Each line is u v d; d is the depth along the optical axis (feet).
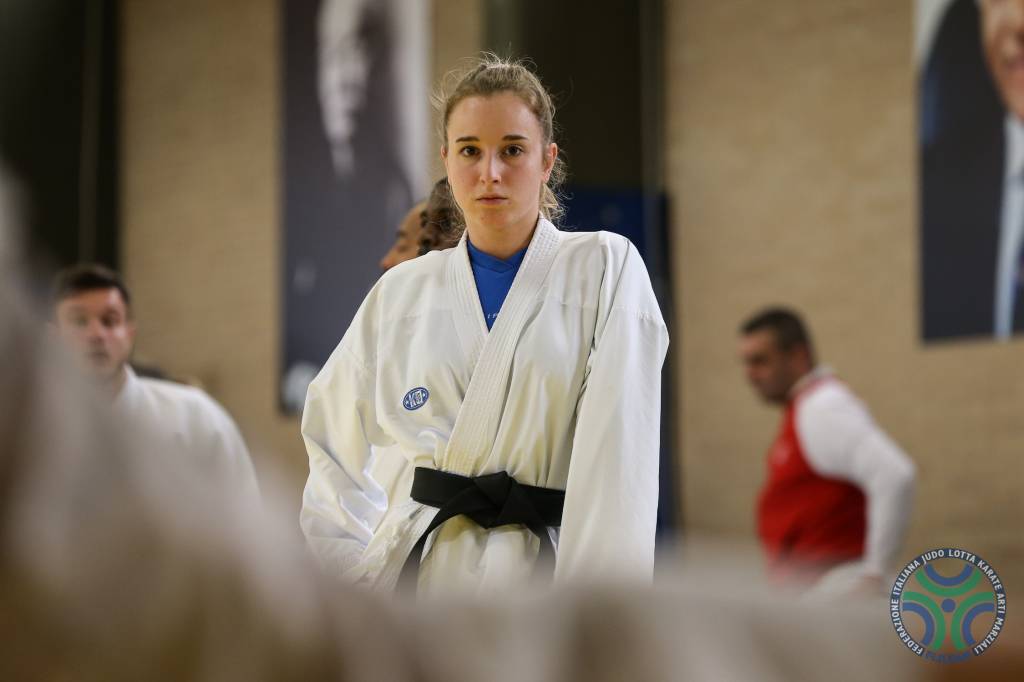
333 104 100.68
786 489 60.90
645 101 85.40
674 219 85.20
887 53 75.77
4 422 4.84
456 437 22.95
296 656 4.99
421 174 95.25
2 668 4.84
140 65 113.80
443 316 23.73
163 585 4.91
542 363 22.81
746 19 82.74
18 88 110.73
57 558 4.86
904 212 74.28
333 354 24.77
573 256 23.65
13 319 4.88
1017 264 68.74
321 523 24.63
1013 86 69.10
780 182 80.53
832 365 77.15
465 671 5.09
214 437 42.09
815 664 5.19
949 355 71.56
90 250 112.27
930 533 71.72
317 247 101.04
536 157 23.73
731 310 82.23
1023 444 68.13
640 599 5.33
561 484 23.18
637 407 22.50
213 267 107.55
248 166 105.70
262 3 105.70
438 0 95.04
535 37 82.38
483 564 22.36
